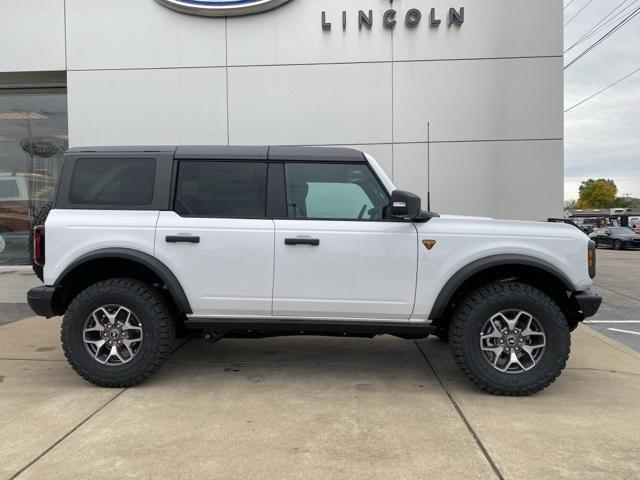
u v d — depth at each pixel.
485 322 4.11
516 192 8.87
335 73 9.03
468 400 4.09
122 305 4.23
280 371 4.84
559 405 3.98
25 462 3.03
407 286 4.18
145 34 9.20
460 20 8.77
